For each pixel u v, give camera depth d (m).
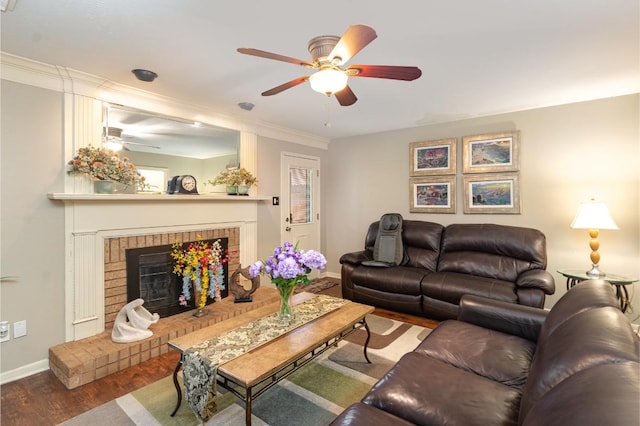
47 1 1.62
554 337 1.33
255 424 1.79
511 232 3.44
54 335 2.46
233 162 3.86
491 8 1.74
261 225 4.27
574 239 3.40
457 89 2.99
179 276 3.18
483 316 2.08
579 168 3.36
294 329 2.04
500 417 1.23
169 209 3.15
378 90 3.01
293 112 3.71
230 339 1.89
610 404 0.63
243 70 2.50
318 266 2.13
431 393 1.37
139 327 2.61
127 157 2.91
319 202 5.30
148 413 1.89
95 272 2.65
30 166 2.36
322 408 1.93
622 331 1.05
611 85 2.91
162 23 1.85
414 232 4.03
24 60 2.26
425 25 1.90
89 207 2.61
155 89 2.91
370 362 2.46
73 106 2.56
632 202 3.10
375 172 4.88
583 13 1.79
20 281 2.32
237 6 1.69
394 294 3.55
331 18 1.82
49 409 1.93
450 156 4.16
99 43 2.07
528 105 3.50
